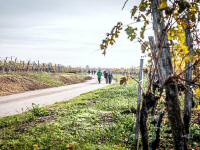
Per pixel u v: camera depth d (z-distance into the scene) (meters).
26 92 18.47
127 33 2.25
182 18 2.06
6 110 10.70
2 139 5.95
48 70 36.47
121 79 2.63
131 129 6.34
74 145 5.22
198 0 2.04
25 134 6.24
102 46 2.38
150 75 2.64
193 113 5.99
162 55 2.00
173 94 2.01
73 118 7.78
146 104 2.69
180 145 2.01
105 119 7.67
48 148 5.21
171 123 2.04
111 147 5.16
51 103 12.70
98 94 15.24
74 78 34.12
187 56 2.17
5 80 19.53
